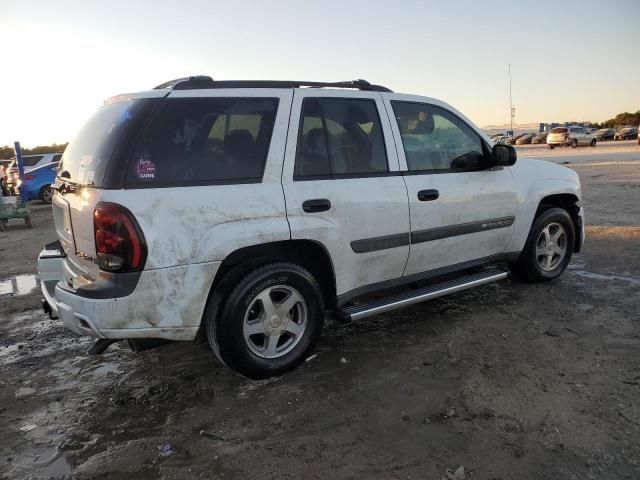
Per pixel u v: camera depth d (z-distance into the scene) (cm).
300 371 356
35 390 347
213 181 313
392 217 382
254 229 318
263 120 338
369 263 379
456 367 354
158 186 297
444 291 414
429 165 416
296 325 353
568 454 258
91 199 296
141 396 333
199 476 252
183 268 299
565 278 547
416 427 286
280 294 348
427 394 320
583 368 345
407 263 402
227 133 324
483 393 318
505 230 468
